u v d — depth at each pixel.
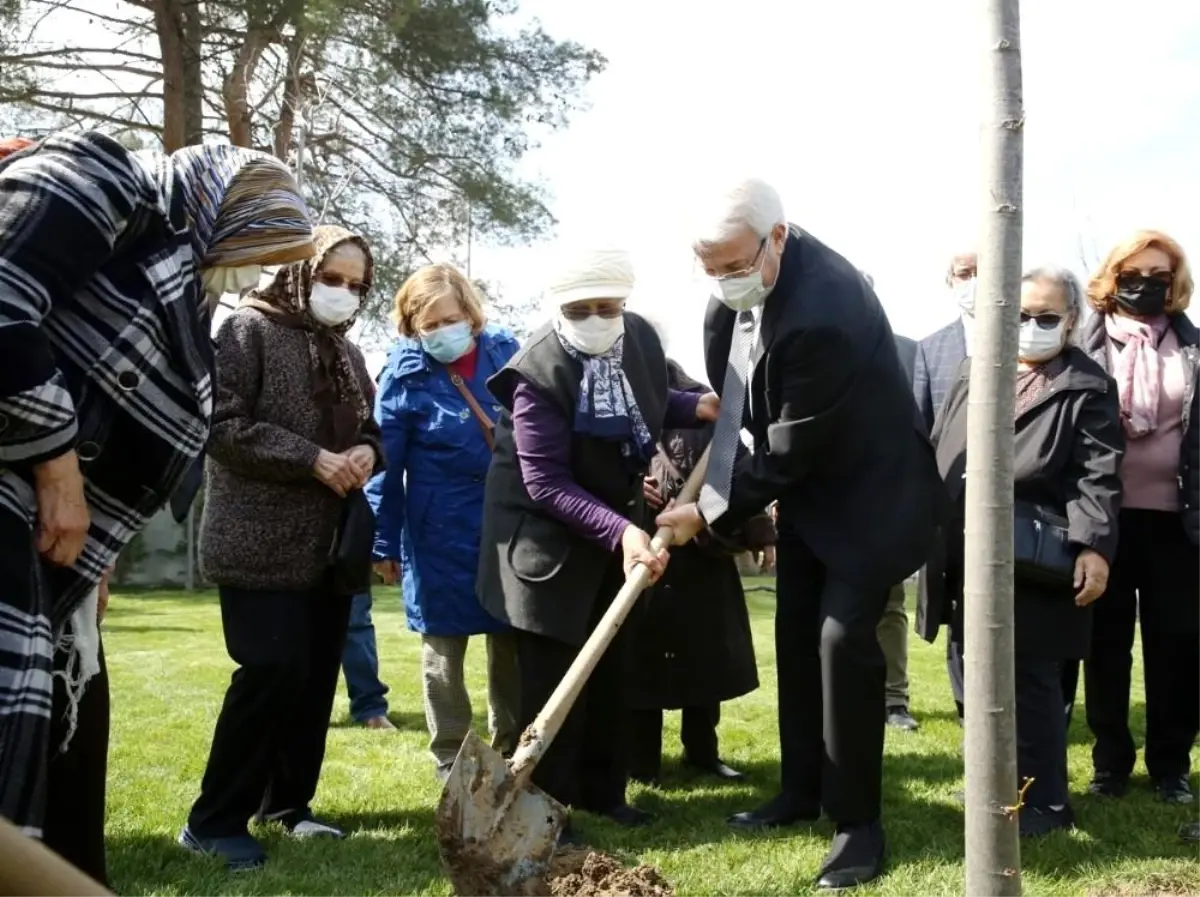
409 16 15.30
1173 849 3.52
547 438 3.54
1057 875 3.26
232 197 2.51
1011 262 2.36
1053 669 3.76
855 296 3.30
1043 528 3.71
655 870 3.15
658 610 4.38
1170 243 4.25
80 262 2.08
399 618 11.88
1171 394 4.19
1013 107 2.36
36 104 15.34
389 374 4.48
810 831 3.72
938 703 6.37
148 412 2.24
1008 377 2.39
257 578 3.40
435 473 4.39
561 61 16.83
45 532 2.06
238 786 3.50
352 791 4.28
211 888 3.17
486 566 3.68
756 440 3.52
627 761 4.03
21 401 1.99
